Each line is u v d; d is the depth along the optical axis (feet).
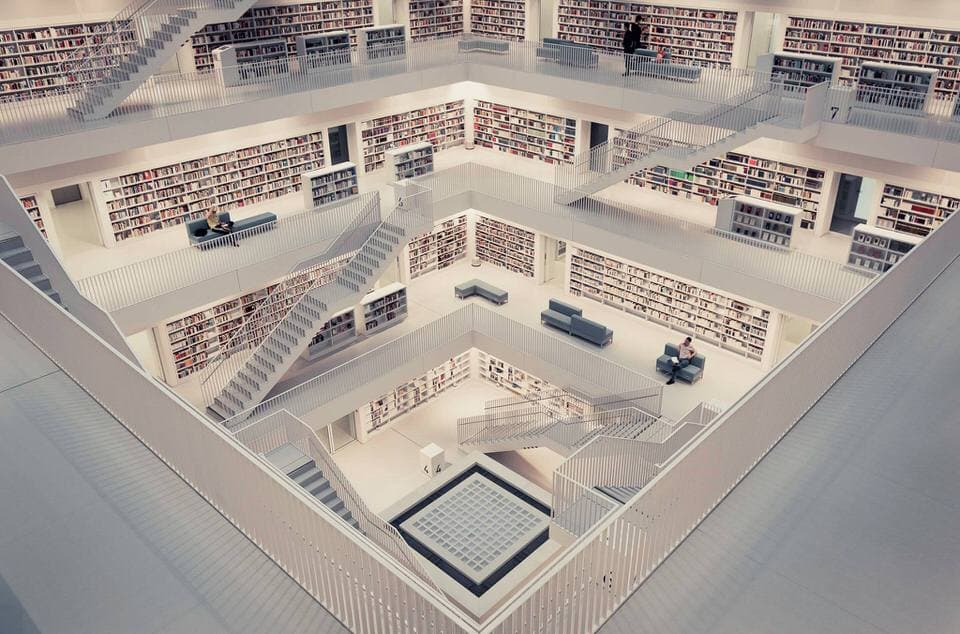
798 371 23.04
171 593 18.04
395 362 65.10
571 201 68.64
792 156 62.90
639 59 68.59
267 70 67.15
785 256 58.39
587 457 42.78
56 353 27.45
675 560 18.85
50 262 36.06
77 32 60.23
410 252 80.33
